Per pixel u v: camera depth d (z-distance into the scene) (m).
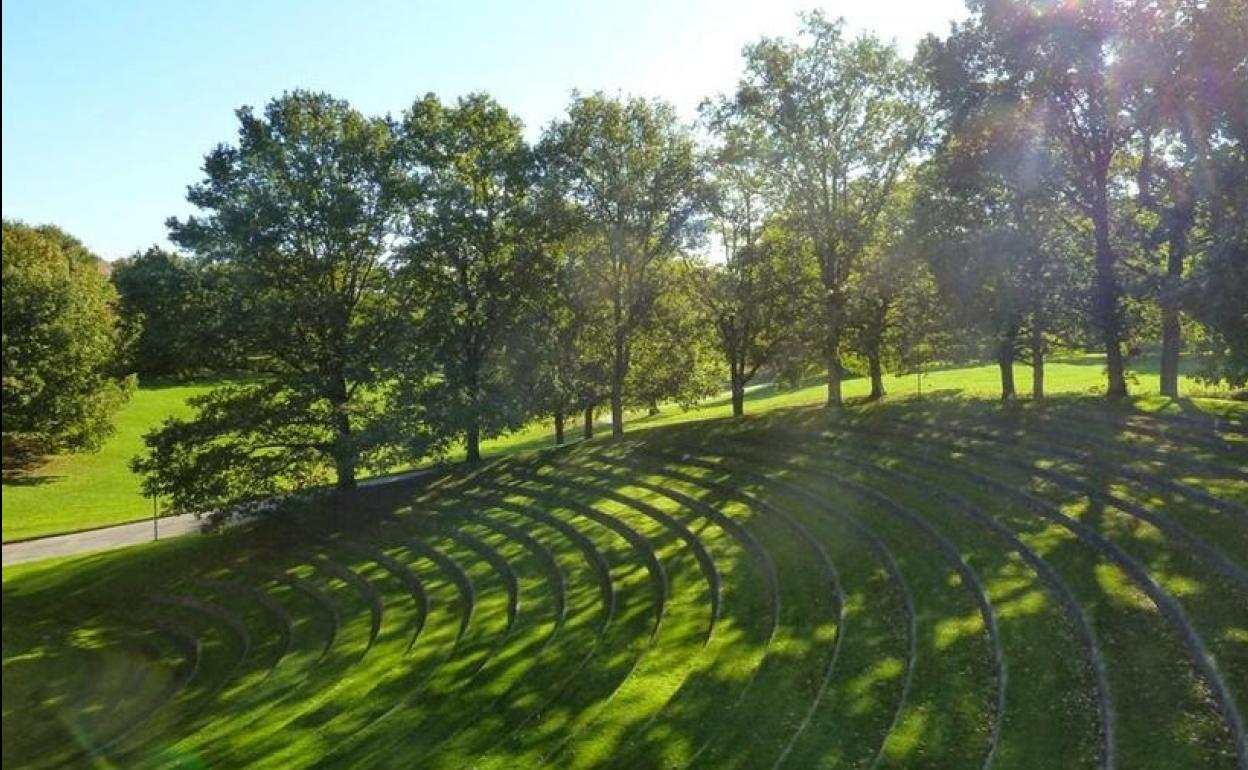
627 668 20.47
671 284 46.97
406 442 40.94
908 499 26.44
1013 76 31.47
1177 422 27.92
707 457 39.28
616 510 34.50
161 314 41.41
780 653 18.75
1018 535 21.17
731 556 26.14
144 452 67.38
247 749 21.70
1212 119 26.44
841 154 41.84
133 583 39.47
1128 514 21.02
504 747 17.83
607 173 45.09
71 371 57.56
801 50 40.97
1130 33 28.05
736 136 43.00
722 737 15.73
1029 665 15.20
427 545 36.41
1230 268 22.58
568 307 47.28
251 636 32.03
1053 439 28.97
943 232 34.03
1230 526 18.66
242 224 39.62
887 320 44.12
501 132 45.72
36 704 28.70
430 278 45.19
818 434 38.44
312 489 42.44
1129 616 16.00
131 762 23.09
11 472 61.03
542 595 27.62
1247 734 11.70
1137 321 33.97
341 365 42.12
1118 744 12.27
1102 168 32.31
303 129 42.31
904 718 14.54
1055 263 32.78
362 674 25.16
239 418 40.97
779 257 44.41
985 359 37.59
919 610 18.80
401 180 42.78
